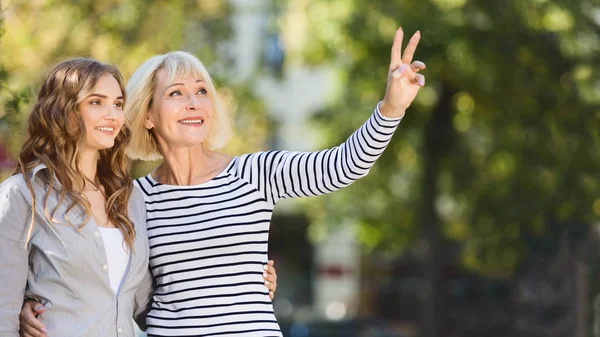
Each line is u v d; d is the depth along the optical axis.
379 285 24.58
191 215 4.30
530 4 12.36
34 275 3.96
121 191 4.18
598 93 13.12
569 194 13.03
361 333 17.62
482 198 14.61
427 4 12.80
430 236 14.76
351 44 13.73
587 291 9.91
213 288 4.21
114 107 4.12
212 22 11.51
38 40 7.86
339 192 16.45
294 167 4.24
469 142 15.27
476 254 15.12
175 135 4.38
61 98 4.02
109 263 4.06
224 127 4.62
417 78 3.94
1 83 5.79
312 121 16.47
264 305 4.25
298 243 25.53
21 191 3.91
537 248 12.88
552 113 13.43
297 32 13.88
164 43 10.59
